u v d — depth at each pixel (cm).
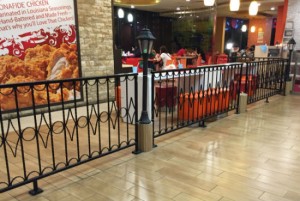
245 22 1808
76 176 266
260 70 621
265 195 233
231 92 497
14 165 290
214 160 303
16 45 462
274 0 992
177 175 268
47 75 510
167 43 1720
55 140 367
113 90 630
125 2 902
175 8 1352
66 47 532
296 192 238
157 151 329
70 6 528
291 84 709
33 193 233
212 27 1485
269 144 354
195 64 1021
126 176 266
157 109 473
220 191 238
